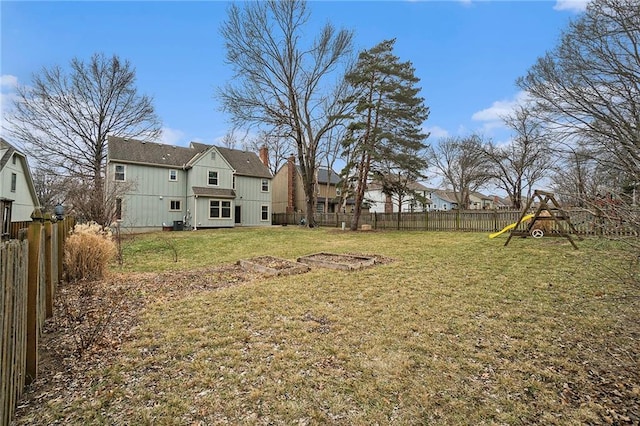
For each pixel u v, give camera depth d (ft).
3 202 32.48
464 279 19.08
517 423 6.89
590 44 38.29
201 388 8.20
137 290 17.38
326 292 16.79
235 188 79.25
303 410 7.34
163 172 68.44
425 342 10.80
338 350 10.27
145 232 60.49
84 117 72.13
